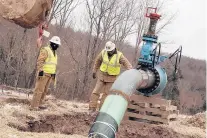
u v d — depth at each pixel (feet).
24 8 21.57
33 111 31.94
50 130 30.45
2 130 23.72
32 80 65.57
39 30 26.07
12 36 65.31
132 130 32.37
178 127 35.47
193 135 33.47
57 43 33.32
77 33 83.76
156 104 33.91
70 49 73.72
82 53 78.23
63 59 77.61
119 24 84.33
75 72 75.51
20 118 29.30
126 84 23.50
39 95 32.86
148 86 31.86
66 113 33.17
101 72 34.27
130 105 33.91
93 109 34.94
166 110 33.73
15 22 22.45
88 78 73.56
